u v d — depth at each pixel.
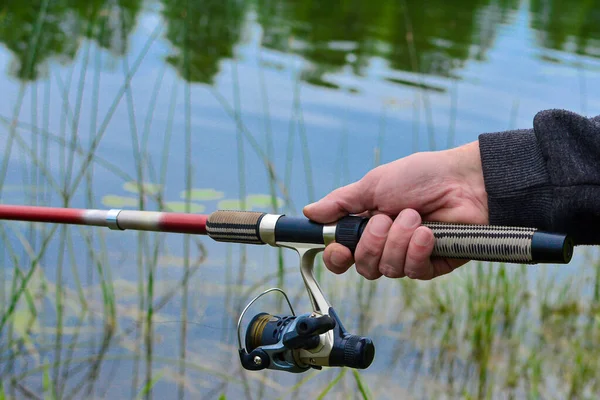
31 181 4.18
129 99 4.05
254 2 7.93
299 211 4.16
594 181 1.74
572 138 1.79
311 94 5.44
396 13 7.89
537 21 7.90
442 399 3.04
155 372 3.07
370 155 4.74
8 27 6.14
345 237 1.78
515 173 1.86
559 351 3.42
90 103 5.10
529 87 5.76
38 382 2.98
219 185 4.35
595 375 3.21
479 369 3.22
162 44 6.12
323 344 1.73
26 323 3.31
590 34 7.44
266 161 4.12
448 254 1.70
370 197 2.01
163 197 4.19
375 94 5.50
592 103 5.55
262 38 6.64
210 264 3.80
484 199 1.97
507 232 1.65
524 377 3.21
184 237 3.97
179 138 4.78
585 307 3.72
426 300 3.69
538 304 3.75
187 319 3.39
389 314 3.61
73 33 6.12
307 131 4.94
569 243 1.62
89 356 3.14
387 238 1.74
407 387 3.12
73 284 3.58
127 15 6.62
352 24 7.37
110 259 3.77
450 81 5.80
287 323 1.79
